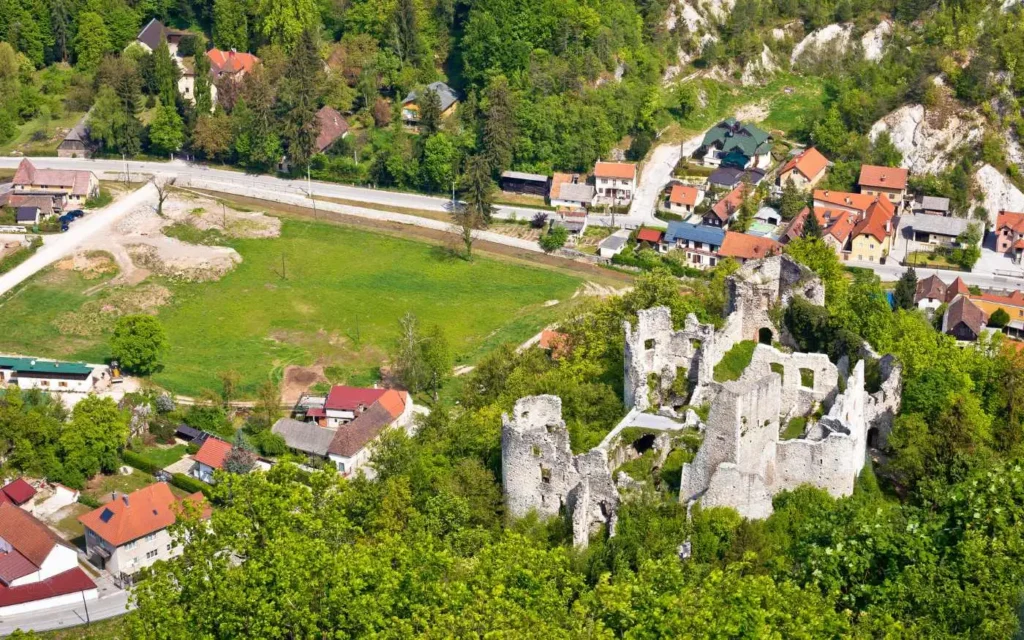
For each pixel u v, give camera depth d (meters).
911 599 116.06
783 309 174.25
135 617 118.06
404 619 113.31
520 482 146.62
